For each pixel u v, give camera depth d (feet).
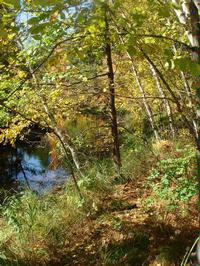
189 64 8.16
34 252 18.47
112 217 21.03
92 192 25.04
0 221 24.20
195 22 10.50
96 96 31.32
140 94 42.45
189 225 18.38
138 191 25.13
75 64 25.67
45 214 22.39
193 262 15.12
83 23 8.77
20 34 10.18
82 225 21.01
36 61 22.75
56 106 31.48
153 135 43.93
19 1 8.09
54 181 37.70
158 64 31.71
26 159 52.54
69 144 32.58
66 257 18.15
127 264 16.53
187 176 19.58
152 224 19.22
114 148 30.32
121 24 9.36
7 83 24.88
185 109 15.80
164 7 8.63
